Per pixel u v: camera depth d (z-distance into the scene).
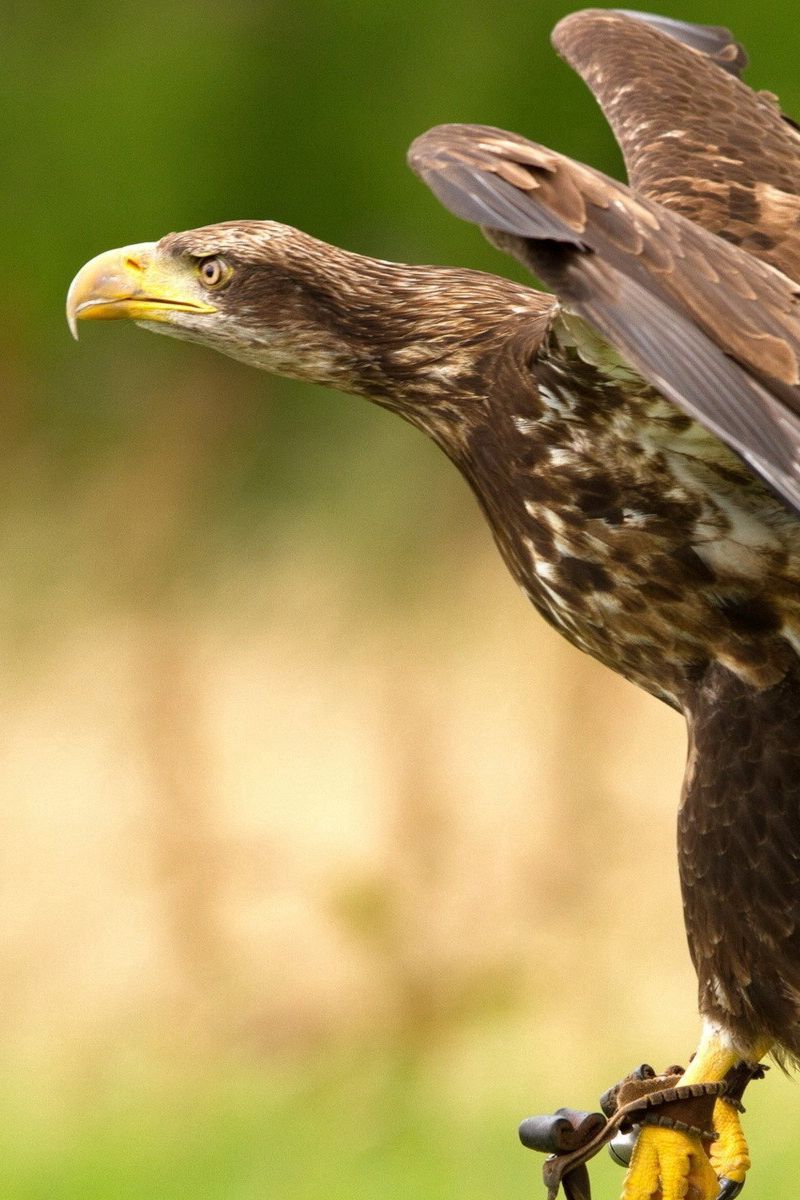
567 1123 7.29
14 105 22.41
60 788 15.80
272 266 8.41
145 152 22.19
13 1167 11.59
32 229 22.14
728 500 7.21
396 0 21.84
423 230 21.69
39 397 21.36
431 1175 11.34
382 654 17.19
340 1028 13.25
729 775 7.24
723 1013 7.29
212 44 22.31
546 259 5.89
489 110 21.50
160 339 21.09
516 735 15.57
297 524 19.33
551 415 7.40
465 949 13.62
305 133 22.09
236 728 16.20
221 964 13.84
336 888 14.02
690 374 5.84
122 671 17.09
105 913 14.61
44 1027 13.73
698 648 7.38
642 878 14.15
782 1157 10.84
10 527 19.66
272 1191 11.40
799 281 7.59
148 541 19.23
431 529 18.52
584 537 7.43
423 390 8.10
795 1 20.44
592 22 9.38
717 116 8.59
